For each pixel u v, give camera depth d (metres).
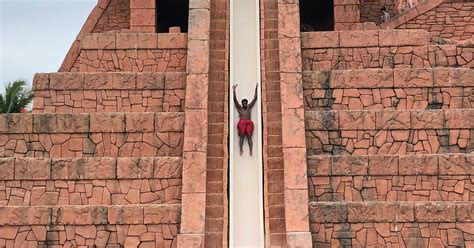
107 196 14.17
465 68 16.23
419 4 20.50
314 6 25.89
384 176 14.13
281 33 16.66
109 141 15.25
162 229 13.55
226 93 16.16
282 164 14.84
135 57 17.61
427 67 16.84
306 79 16.12
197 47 16.33
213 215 13.99
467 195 13.94
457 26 20.34
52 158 14.44
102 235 13.49
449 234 13.19
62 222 13.51
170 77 16.44
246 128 15.64
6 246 13.44
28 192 14.18
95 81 16.45
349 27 21.64
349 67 17.06
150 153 15.19
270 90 16.19
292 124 14.80
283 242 13.54
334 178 14.20
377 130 15.09
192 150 14.40
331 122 15.16
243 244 14.00
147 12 21.59
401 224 13.30
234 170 15.20
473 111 15.06
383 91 16.06
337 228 13.40
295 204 13.52
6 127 15.28
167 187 14.26
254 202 14.70
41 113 15.49
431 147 14.95
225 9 18.11
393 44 17.08
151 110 16.31
